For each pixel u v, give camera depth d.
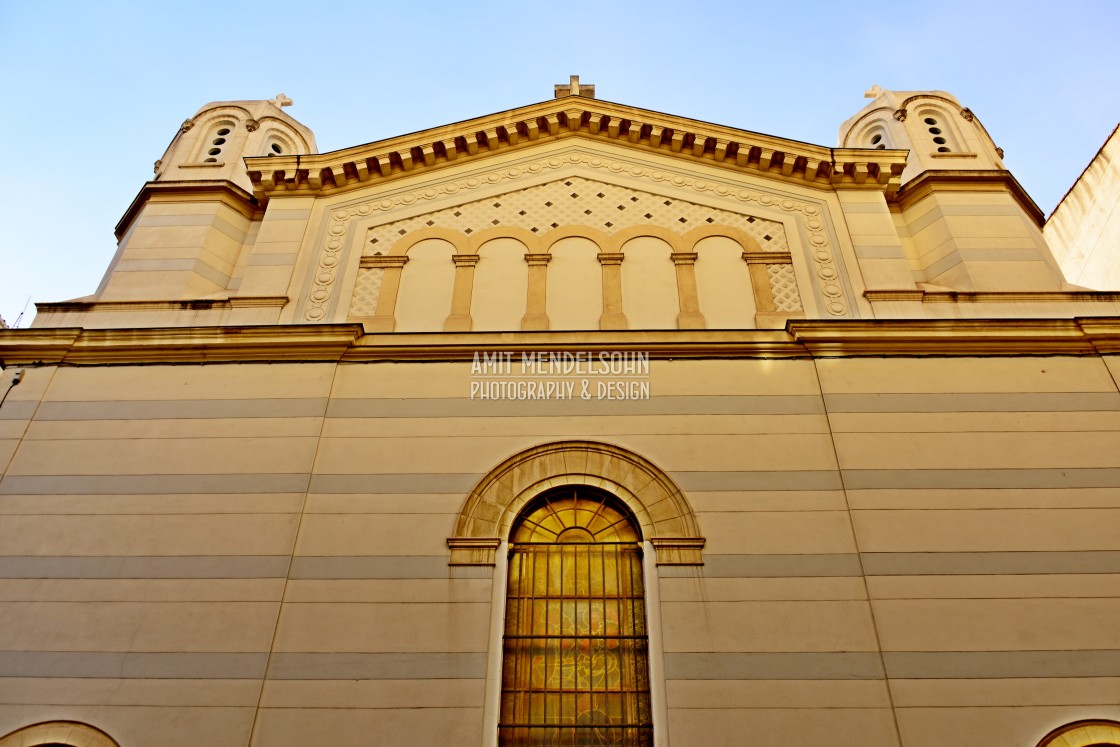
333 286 11.84
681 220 12.62
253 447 9.88
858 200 12.76
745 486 9.43
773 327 11.18
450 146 13.38
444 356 10.73
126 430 10.09
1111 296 11.22
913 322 10.65
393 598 8.65
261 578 8.80
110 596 8.72
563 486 9.56
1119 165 15.42
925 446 9.68
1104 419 9.85
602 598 8.93
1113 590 8.49
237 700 7.99
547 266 12.00
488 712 7.96
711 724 7.80
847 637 8.27
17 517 9.31
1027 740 7.61
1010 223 12.44
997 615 8.37
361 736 7.78
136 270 12.24
